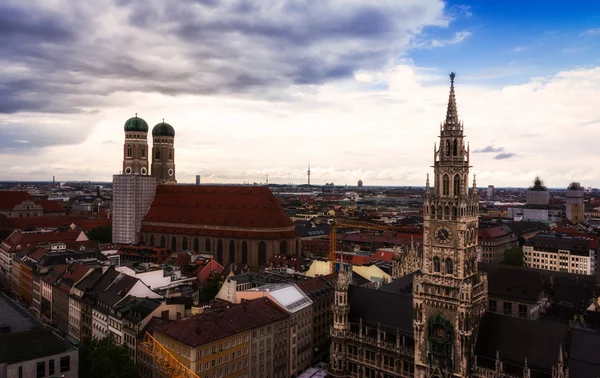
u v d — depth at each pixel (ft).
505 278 541.75
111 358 358.84
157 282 562.25
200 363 350.23
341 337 392.27
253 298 456.45
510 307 522.88
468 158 322.55
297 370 446.60
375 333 380.78
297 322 446.19
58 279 579.48
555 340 301.02
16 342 316.19
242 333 383.86
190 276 646.74
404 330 365.20
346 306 395.75
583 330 295.48
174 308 441.68
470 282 319.06
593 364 279.90
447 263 325.21
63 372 326.03
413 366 352.49
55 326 572.51
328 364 443.73
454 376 320.09
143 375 406.21
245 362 387.14
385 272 608.19
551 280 533.55
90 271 553.23
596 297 475.72
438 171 327.67
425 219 332.80
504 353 311.27
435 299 327.67
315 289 501.56
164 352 366.02
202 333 361.71
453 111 322.75
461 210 316.40
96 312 480.23
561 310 438.40
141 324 415.85
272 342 414.00
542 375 294.25
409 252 533.96
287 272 622.54
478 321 328.49
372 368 376.89
